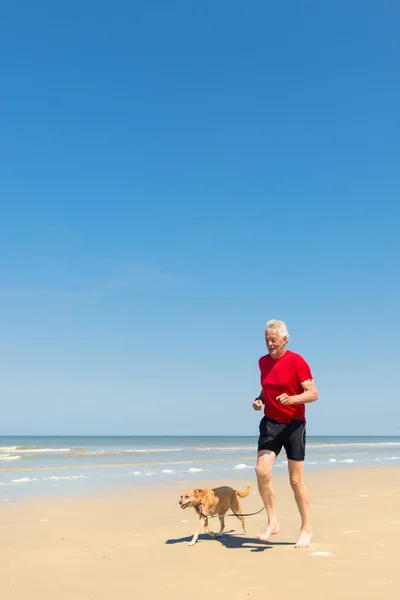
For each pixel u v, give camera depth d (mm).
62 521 8055
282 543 6219
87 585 4613
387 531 6961
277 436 5871
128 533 7102
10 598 4289
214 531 7180
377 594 4250
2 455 27500
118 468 18938
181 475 16078
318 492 11656
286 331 5797
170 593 4344
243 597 4207
